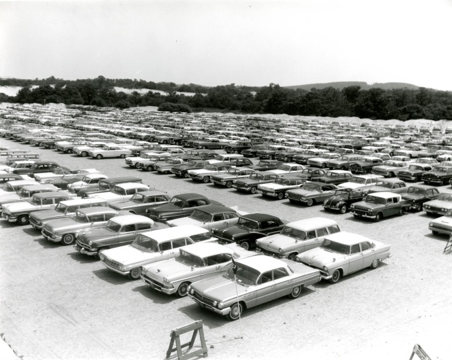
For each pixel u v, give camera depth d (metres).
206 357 9.66
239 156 37.25
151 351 9.88
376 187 26.12
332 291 13.66
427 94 130.00
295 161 42.16
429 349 10.24
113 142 47.00
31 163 29.72
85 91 140.38
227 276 12.44
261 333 10.85
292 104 137.38
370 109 124.50
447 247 18.27
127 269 13.68
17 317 11.34
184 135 57.66
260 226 17.30
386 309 12.38
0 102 131.75
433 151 47.62
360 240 15.28
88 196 22.30
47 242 17.59
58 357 9.54
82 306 12.10
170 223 18.23
